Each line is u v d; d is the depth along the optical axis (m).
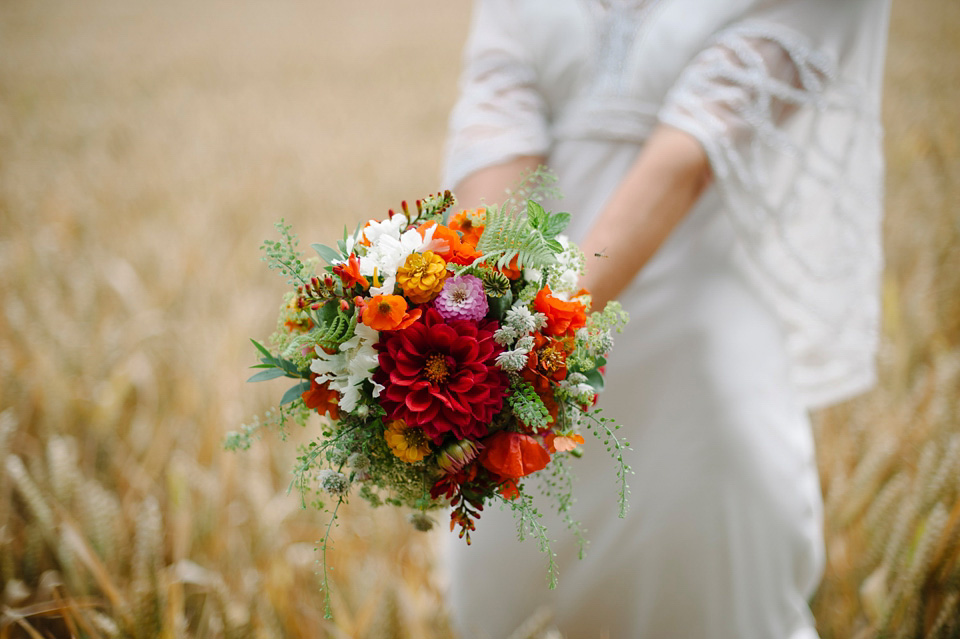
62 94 10.83
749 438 1.60
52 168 6.87
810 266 1.68
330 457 1.14
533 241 1.12
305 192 6.05
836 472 2.42
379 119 9.33
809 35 1.51
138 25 18.69
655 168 1.44
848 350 1.83
